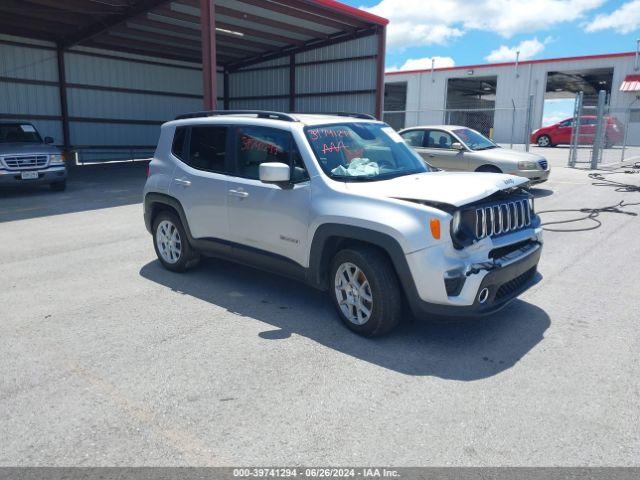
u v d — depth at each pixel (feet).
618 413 10.32
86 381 11.73
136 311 16.03
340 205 13.91
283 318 15.42
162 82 77.56
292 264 15.48
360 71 63.98
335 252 14.71
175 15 55.62
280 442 9.47
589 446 9.30
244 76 79.56
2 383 11.66
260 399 10.92
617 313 15.61
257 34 64.64
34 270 20.52
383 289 13.24
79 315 15.71
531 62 113.09
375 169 15.51
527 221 14.79
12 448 9.36
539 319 15.19
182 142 19.11
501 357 12.80
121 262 21.67
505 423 10.01
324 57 67.67
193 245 18.83
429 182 14.10
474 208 12.86
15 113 62.34
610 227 26.89
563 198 35.68
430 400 10.84
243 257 17.08
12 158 39.34
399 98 148.77
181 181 18.65
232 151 17.13
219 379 11.78
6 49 60.85
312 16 57.36
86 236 26.63
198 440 9.55
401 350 13.23
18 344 13.69
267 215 15.76
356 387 11.39
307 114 17.16
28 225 29.50
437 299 12.59
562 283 18.39
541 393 11.10
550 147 99.81
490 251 13.21
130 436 9.69
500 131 119.24
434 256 12.45
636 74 101.35
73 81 67.36
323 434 9.70
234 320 15.28
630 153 76.89
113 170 63.16
